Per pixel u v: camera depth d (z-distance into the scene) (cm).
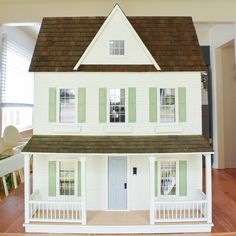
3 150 620
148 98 395
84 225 350
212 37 816
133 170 399
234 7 602
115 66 393
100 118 392
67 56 401
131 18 438
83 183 357
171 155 388
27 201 357
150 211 356
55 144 376
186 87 398
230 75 829
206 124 816
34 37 898
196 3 600
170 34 424
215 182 619
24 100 838
